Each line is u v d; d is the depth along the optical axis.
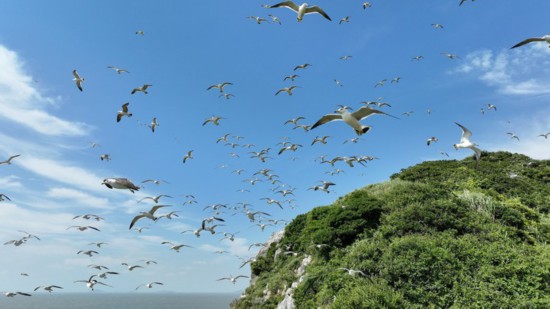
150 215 14.37
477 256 22.42
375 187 37.84
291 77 28.47
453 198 29.66
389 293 20.33
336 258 25.97
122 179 10.68
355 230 27.80
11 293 21.00
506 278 20.94
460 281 20.97
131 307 152.50
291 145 30.81
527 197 40.00
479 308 19.41
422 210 27.22
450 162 54.81
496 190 42.38
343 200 34.75
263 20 29.94
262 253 49.75
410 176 48.38
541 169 50.66
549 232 29.09
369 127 11.88
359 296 19.86
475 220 26.88
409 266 21.72
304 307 23.80
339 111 12.09
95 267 22.03
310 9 16.36
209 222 24.50
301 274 30.59
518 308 19.03
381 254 23.80
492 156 57.66
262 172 35.84
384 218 28.25
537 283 20.38
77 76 24.27
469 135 15.12
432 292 20.53
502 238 24.95
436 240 23.75
